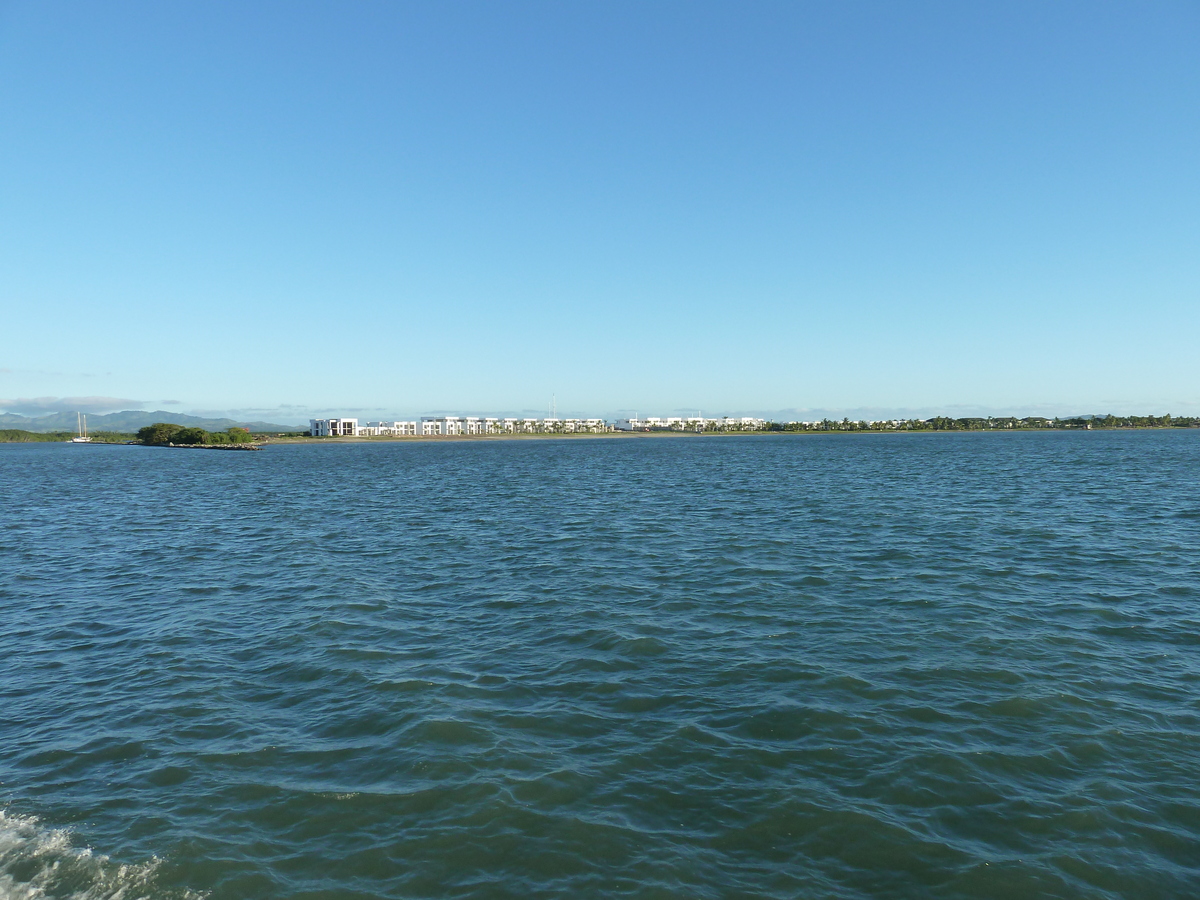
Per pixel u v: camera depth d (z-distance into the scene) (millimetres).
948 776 15039
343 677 21156
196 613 28344
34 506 68875
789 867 12352
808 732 17125
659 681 20516
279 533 48562
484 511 58719
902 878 12055
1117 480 77562
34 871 12352
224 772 15656
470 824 13609
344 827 13594
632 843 13008
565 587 31484
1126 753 15922
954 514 51000
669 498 66500
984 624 25062
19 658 23281
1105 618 25609
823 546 39531
